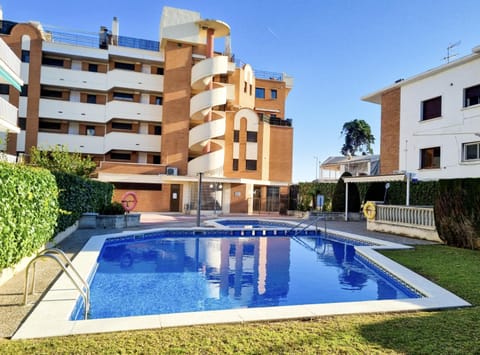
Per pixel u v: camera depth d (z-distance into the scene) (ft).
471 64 60.29
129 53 102.12
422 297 21.30
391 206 51.72
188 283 26.81
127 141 100.89
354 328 14.70
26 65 95.30
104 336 13.39
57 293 19.08
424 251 35.35
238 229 54.85
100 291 24.04
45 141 96.17
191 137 97.91
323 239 53.11
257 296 23.97
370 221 55.77
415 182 66.18
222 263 34.60
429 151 69.21
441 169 65.16
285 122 115.03
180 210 95.81
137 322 14.94
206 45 103.86
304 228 57.93
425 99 69.67
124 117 101.04
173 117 100.32
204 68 98.53
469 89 61.21
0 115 50.08
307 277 29.60
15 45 94.79
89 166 71.67
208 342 12.93
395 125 78.02
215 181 94.63
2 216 19.48
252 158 106.83
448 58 70.59
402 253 34.22
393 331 14.37
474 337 13.70
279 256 39.09
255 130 107.55
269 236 55.21
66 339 13.07
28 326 14.24
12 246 21.02
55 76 97.14
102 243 36.50
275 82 124.47
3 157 45.16
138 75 102.22
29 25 95.86
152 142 102.83
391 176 59.31
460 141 61.72
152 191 93.91
